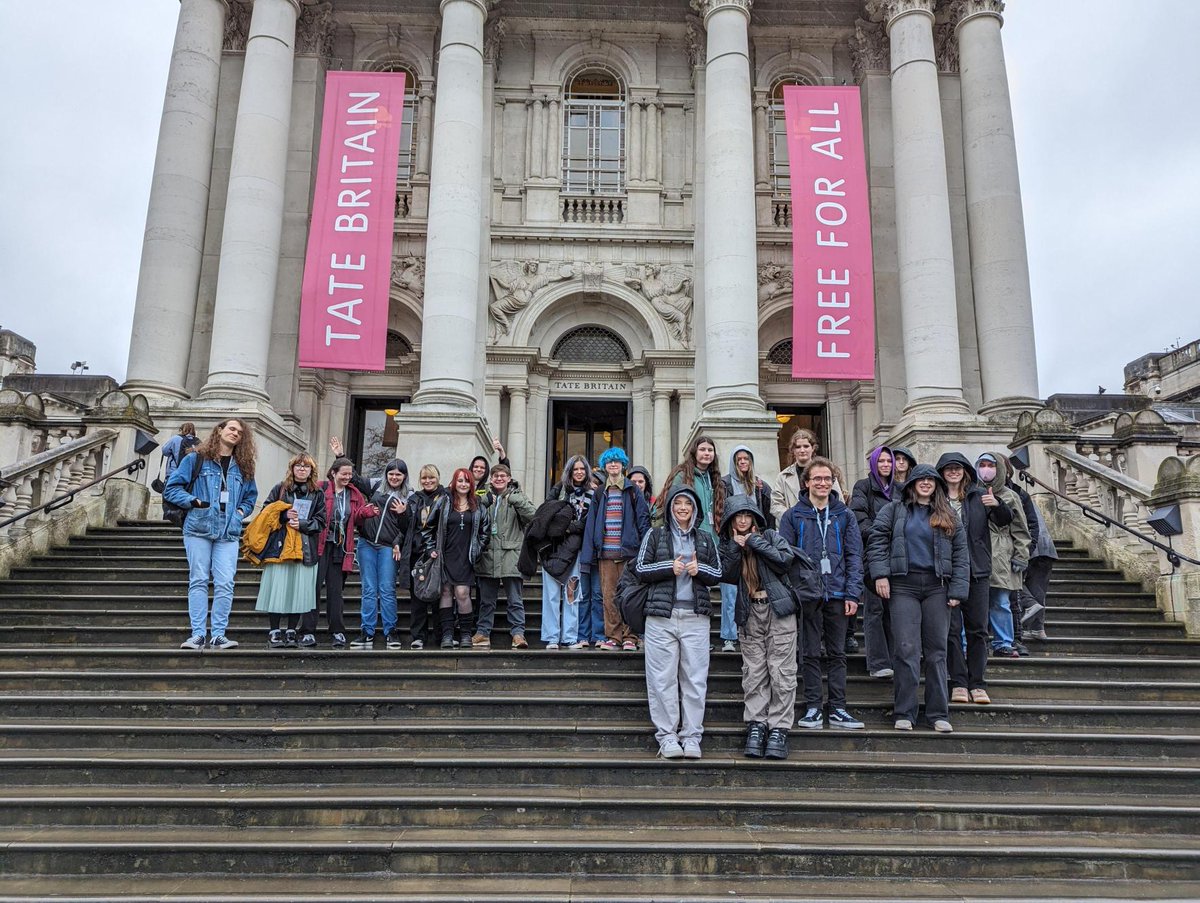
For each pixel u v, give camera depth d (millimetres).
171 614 7977
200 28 15250
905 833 4934
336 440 8305
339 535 7367
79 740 5699
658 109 17625
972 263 14969
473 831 4867
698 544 5750
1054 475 11297
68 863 4512
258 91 14586
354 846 4555
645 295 16656
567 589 7312
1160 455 11203
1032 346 14234
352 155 14258
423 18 17406
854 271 13883
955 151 16516
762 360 17031
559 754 5672
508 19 17562
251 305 13812
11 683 6500
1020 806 5016
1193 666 6980
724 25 15172
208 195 15375
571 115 17750
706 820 5000
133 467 10828
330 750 5727
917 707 6000
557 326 16984
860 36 17219
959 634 6359
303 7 16984
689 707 5617
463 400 13406
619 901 4199
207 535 7074
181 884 4398
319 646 7504
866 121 17109
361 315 13609
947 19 16562
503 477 7727
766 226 17188
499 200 17109
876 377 16281
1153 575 9016
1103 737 5785
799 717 6289
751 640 5758
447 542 7371
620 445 16891
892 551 6020
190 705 6086
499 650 6961
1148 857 4605
